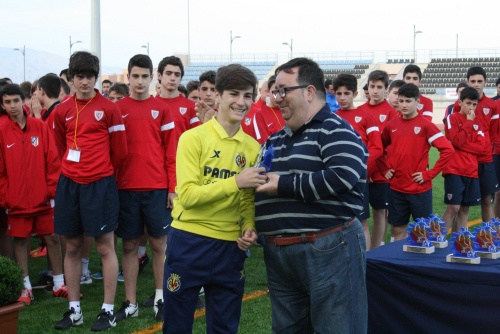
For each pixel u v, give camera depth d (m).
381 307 4.07
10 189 5.43
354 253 3.18
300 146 3.13
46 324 4.95
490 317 3.77
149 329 4.80
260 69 41.75
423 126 6.22
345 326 3.13
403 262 4.01
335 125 3.09
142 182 5.00
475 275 3.78
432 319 3.95
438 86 38.31
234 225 3.43
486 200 8.02
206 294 3.56
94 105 4.78
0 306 4.16
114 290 4.91
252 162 3.50
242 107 3.37
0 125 5.42
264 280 6.26
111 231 4.85
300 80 3.10
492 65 39.41
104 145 4.82
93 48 12.34
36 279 6.35
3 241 5.89
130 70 5.05
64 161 4.81
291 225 3.15
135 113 5.02
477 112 8.09
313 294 3.15
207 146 3.38
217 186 3.19
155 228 5.04
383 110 6.99
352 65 42.03
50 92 6.44
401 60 42.84
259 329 4.81
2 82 7.76
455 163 7.16
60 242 6.09
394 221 6.48
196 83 7.38
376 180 6.65
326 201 3.11
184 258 3.40
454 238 4.16
